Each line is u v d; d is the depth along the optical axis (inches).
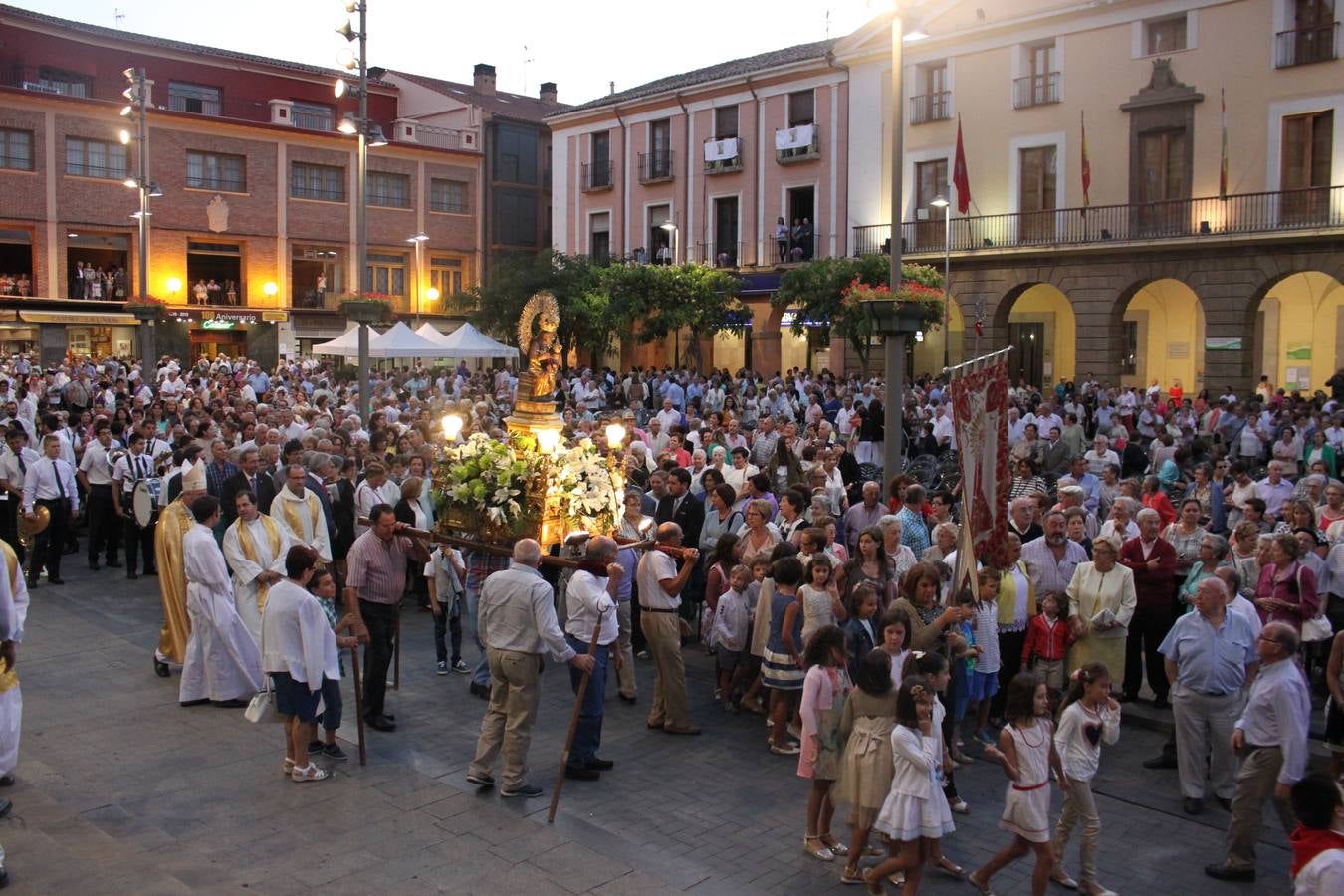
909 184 1321.4
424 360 1717.5
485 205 1852.9
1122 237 1135.0
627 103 1612.9
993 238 1240.8
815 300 1191.6
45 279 1440.7
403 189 1766.7
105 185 1482.5
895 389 482.3
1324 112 1029.8
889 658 248.1
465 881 238.8
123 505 542.9
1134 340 1282.0
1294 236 1019.3
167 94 1638.8
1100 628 345.4
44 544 530.6
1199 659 297.1
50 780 292.8
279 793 288.0
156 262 1531.7
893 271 482.6
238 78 1710.1
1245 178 1076.5
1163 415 945.5
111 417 683.4
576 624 315.6
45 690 371.2
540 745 337.7
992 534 305.0
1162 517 464.1
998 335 1234.6
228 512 450.6
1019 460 532.4
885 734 243.9
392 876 240.2
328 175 1692.9
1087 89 1174.3
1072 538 374.0
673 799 297.4
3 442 551.8
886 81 1339.8
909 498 396.2
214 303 1598.2
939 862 258.5
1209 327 1090.1
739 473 514.3
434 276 1809.8
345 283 1721.2
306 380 1184.2
